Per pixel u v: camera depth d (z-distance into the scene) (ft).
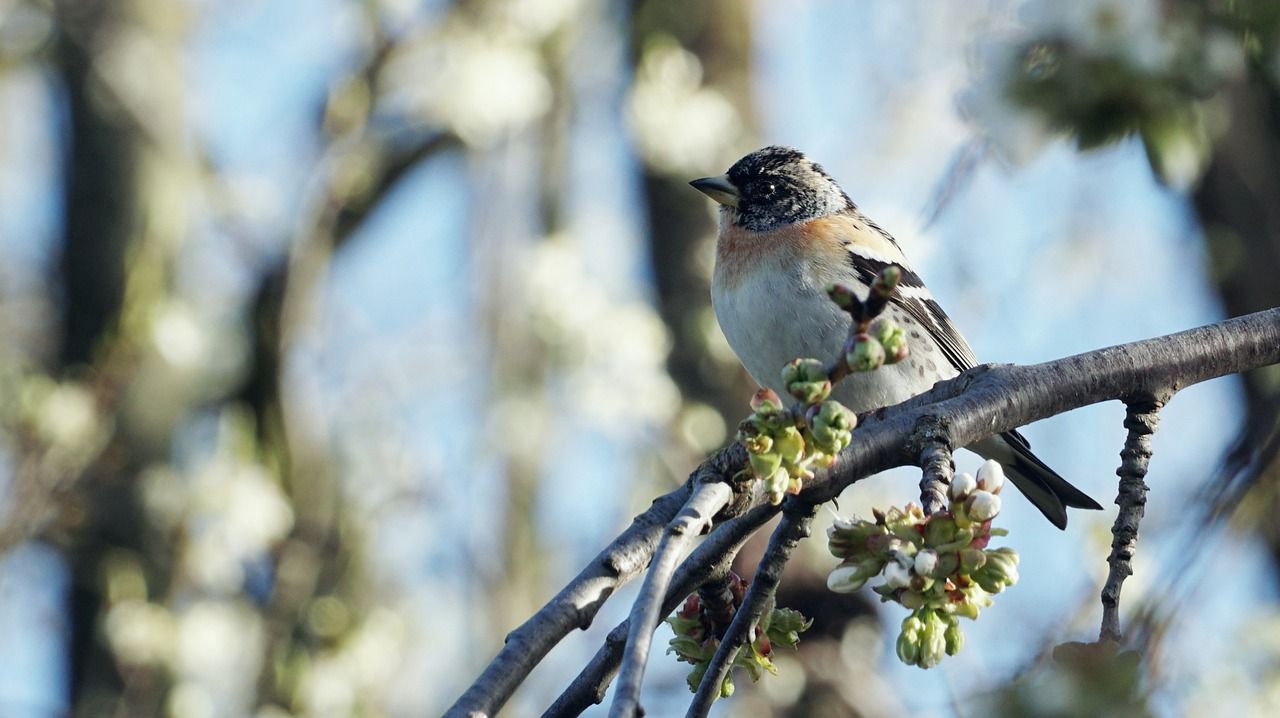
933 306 31.09
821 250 29.32
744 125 46.14
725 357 44.34
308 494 44.14
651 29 46.01
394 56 42.70
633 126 42.63
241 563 41.98
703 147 43.04
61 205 47.96
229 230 44.68
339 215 45.47
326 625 40.52
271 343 43.91
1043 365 17.89
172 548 40.70
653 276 46.14
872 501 41.06
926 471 16.06
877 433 16.61
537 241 43.24
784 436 14.51
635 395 41.52
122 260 46.55
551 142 47.37
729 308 30.01
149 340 41.93
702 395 44.27
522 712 43.21
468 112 40.88
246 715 39.83
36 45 47.65
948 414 16.79
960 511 14.23
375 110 42.88
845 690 41.16
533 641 15.21
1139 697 14.97
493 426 45.19
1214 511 20.83
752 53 47.32
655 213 46.09
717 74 46.34
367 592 44.34
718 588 16.56
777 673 15.87
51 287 50.03
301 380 45.88
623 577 15.88
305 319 45.24
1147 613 20.12
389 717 43.86
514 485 46.68
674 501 16.29
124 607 38.99
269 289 43.91
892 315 29.86
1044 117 19.43
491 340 47.16
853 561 14.38
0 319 50.62
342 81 42.88
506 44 41.29
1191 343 18.21
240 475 40.63
